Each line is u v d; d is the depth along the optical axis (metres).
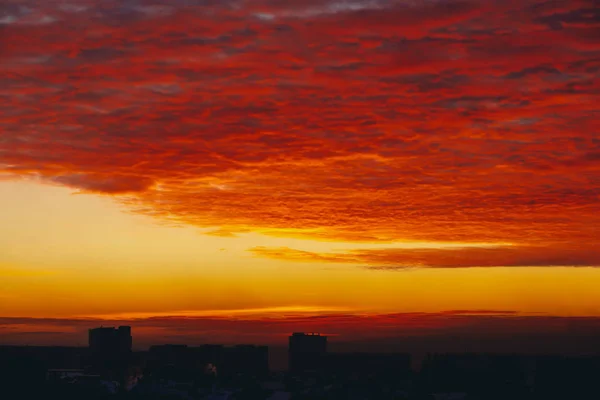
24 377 132.62
